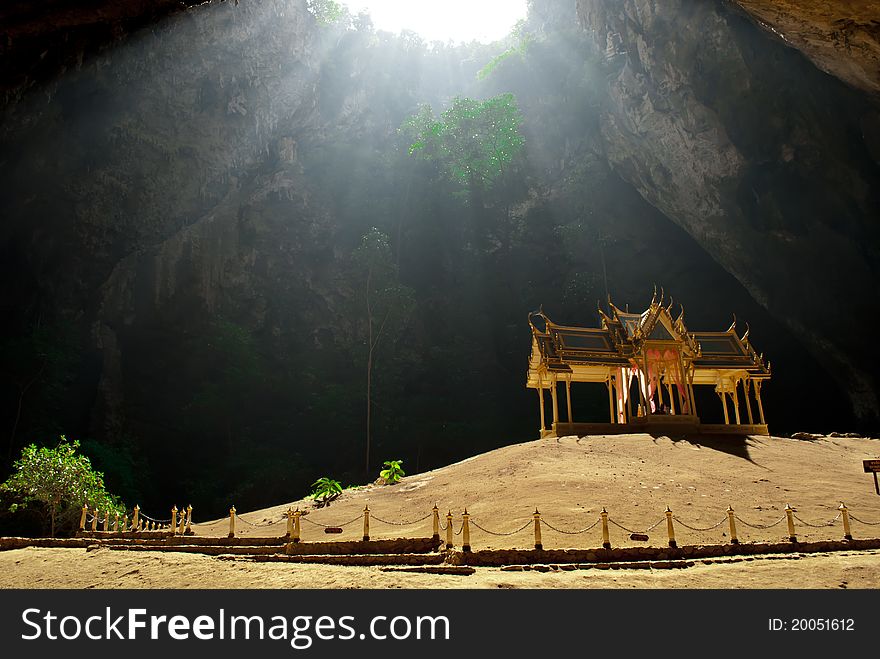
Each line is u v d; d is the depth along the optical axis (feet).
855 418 134.92
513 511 46.03
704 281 165.99
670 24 123.24
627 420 78.64
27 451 63.31
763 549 36.99
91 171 136.36
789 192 125.90
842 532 41.37
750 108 121.49
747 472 57.36
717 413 153.07
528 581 29.37
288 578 31.76
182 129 149.28
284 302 166.09
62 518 60.44
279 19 159.33
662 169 147.02
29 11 59.98
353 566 35.45
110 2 61.62
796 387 152.87
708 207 141.38
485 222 186.70
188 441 138.10
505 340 172.04
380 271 165.78
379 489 64.80
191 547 43.16
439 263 184.03
